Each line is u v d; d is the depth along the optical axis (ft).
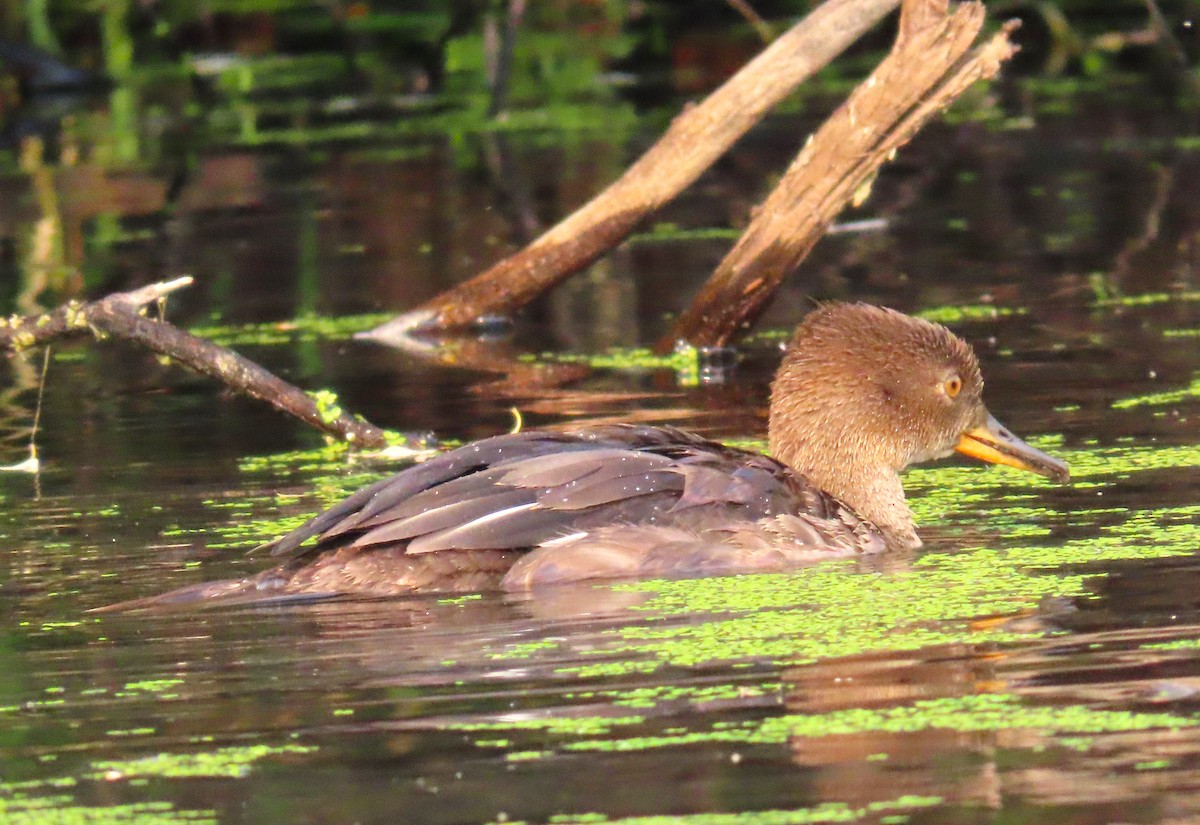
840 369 36.83
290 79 114.93
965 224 73.87
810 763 22.99
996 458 37.70
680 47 111.45
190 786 22.93
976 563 32.96
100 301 43.93
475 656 27.61
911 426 36.52
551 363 55.11
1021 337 55.31
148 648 28.66
